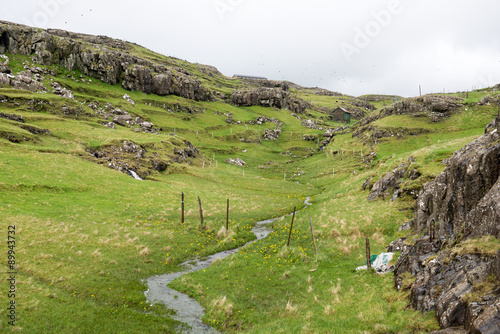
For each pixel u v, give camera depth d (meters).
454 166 20.47
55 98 112.06
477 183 17.75
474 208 16.91
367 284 20.52
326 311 17.58
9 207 35.25
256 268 27.73
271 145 158.88
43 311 17.28
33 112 101.38
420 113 112.81
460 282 13.05
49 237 29.30
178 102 172.00
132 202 49.06
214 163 111.50
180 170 84.12
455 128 99.06
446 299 12.63
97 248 29.38
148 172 75.00
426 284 15.12
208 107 188.50
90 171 59.62
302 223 43.38
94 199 47.00
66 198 44.53
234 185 82.19
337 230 36.06
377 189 48.75
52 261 24.59
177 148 97.00
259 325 18.12
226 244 36.22
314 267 26.67
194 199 57.69
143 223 40.66
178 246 34.19
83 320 17.36
